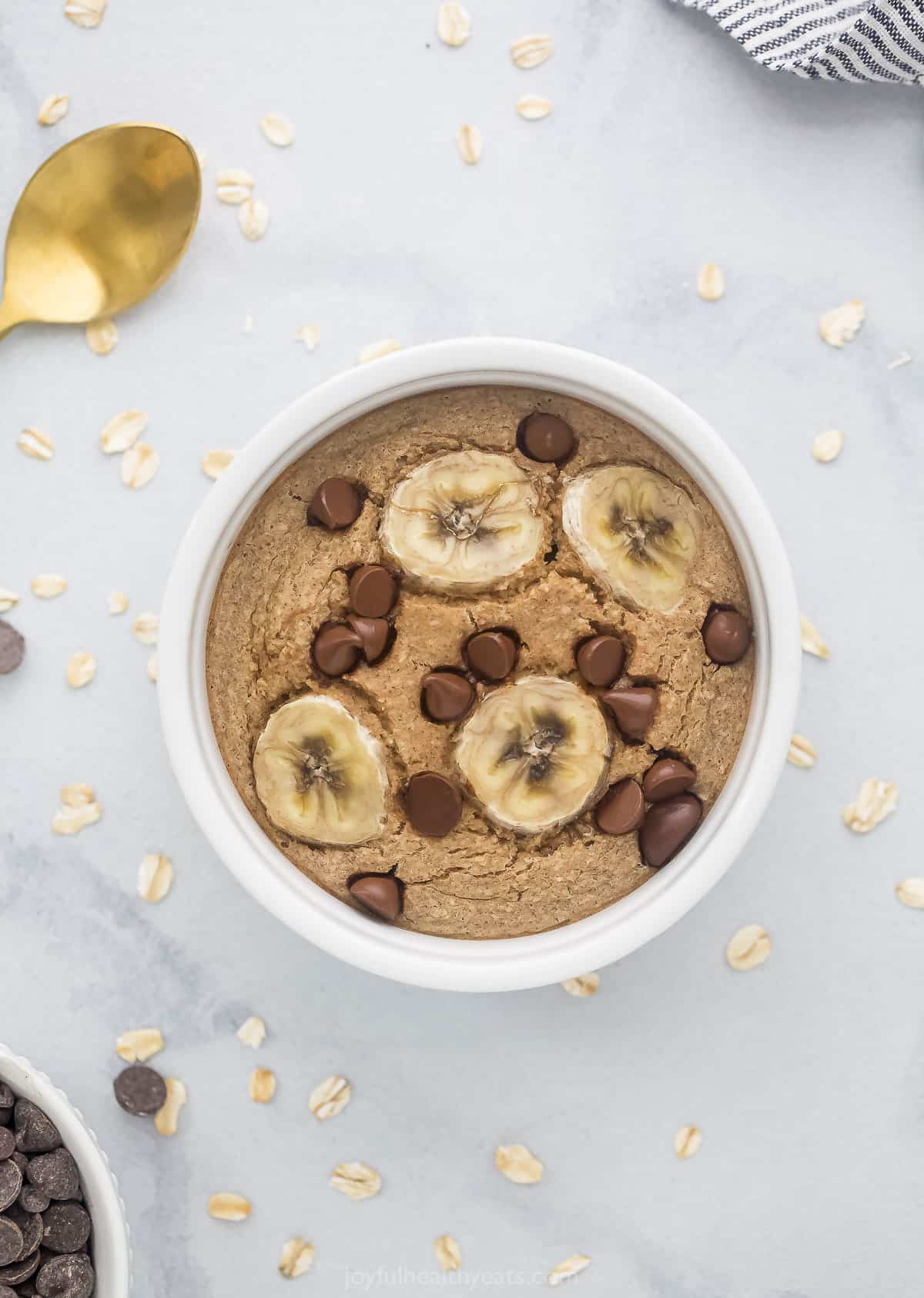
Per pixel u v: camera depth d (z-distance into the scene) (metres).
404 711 0.38
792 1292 0.43
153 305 0.42
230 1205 0.43
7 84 0.42
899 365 0.42
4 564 0.43
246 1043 0.43
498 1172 0.43
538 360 0.38
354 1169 0.43
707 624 0.39
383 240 0.42
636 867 0.39
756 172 0.42
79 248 0.42
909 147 0.42
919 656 0.43
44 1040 0.43
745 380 0.42
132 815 0.43
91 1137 0.40
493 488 0.38
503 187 0.42
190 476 0.42
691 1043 0.43
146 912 0.43
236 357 0.42
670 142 0.42
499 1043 0.43
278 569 0.39
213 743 0.39
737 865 0.43
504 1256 0.43
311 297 0.42
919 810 0.43
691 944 0.43
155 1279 0.43
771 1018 0.43
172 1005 0.43
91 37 0.42
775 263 0.42
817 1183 0.43
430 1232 0.43
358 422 0.39
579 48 0.42
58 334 0.42
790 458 0.43
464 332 0.42
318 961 0.43
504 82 0.42
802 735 0.43
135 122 0.42
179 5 0.42
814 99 0.42
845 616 0.43
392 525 0.38
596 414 0.39
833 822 0.43
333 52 0.42
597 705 0.38
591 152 0.42
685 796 0.39
